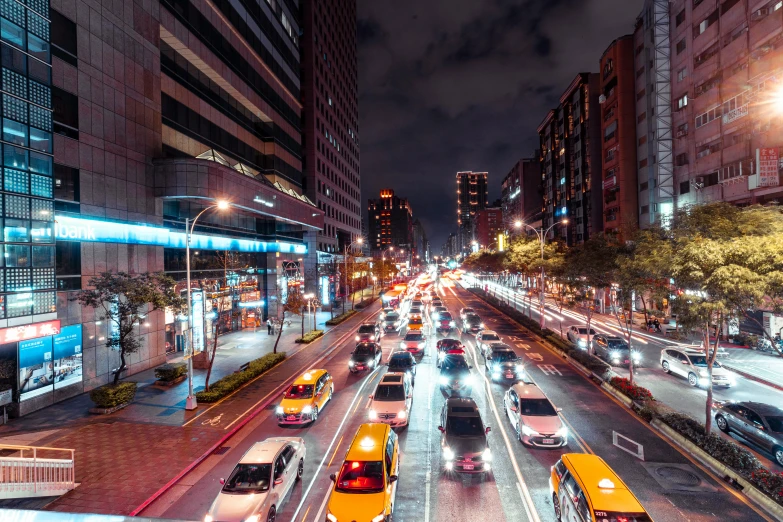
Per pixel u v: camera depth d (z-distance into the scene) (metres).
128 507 11.86
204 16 35.41
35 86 18.50
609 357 26.81
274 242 49.56
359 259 91.88
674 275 14.50
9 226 17.02
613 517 9.01
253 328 44.84
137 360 26.61
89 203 23.42
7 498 11.34
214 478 13.76
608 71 59.16
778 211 16.02
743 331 32.88
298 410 17.62
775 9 30.92
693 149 41.09
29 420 18.80
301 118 71.69
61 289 21.61
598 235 27.27
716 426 17.11
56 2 21.70
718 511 11.26
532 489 12.58
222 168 31.88
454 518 11.17
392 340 36.59
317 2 75.38
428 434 16.69
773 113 30.34
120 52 26.02
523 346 32.88
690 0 41.38
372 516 10.34
